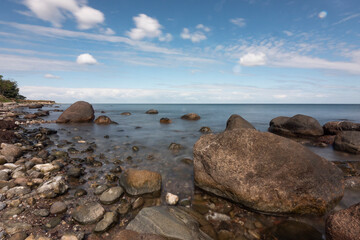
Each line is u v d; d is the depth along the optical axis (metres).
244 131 6.35
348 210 4.09
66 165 8.45
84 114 23.52
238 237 4.46
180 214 4.87
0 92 66.62
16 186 6.06
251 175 5.61
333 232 4.02
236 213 5.39
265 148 5.93
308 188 5.37
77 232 4.31
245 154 5.91
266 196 5.33
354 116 41.19
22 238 3.97
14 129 16.67
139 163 9.14
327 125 17.36
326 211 5.39
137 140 14.15
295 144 6.10
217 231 4.63
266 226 4.90
